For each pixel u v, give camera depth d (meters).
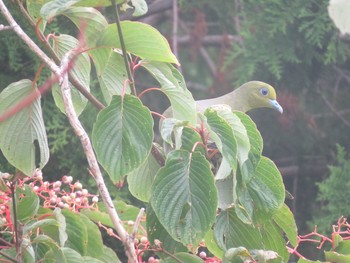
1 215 7.31
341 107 17.08
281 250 7.23
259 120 16.53
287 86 16.61
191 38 17.62
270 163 6.93
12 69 13.41
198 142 6.71
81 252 7.07
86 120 13.30
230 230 7.02
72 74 7.55
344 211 14.69
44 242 6.64
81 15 6.81
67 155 13.44
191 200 6.49
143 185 7.52
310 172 16.64
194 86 19.41
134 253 6.21
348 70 17.14
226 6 16.86
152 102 16.41
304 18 15.95
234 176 6.50
